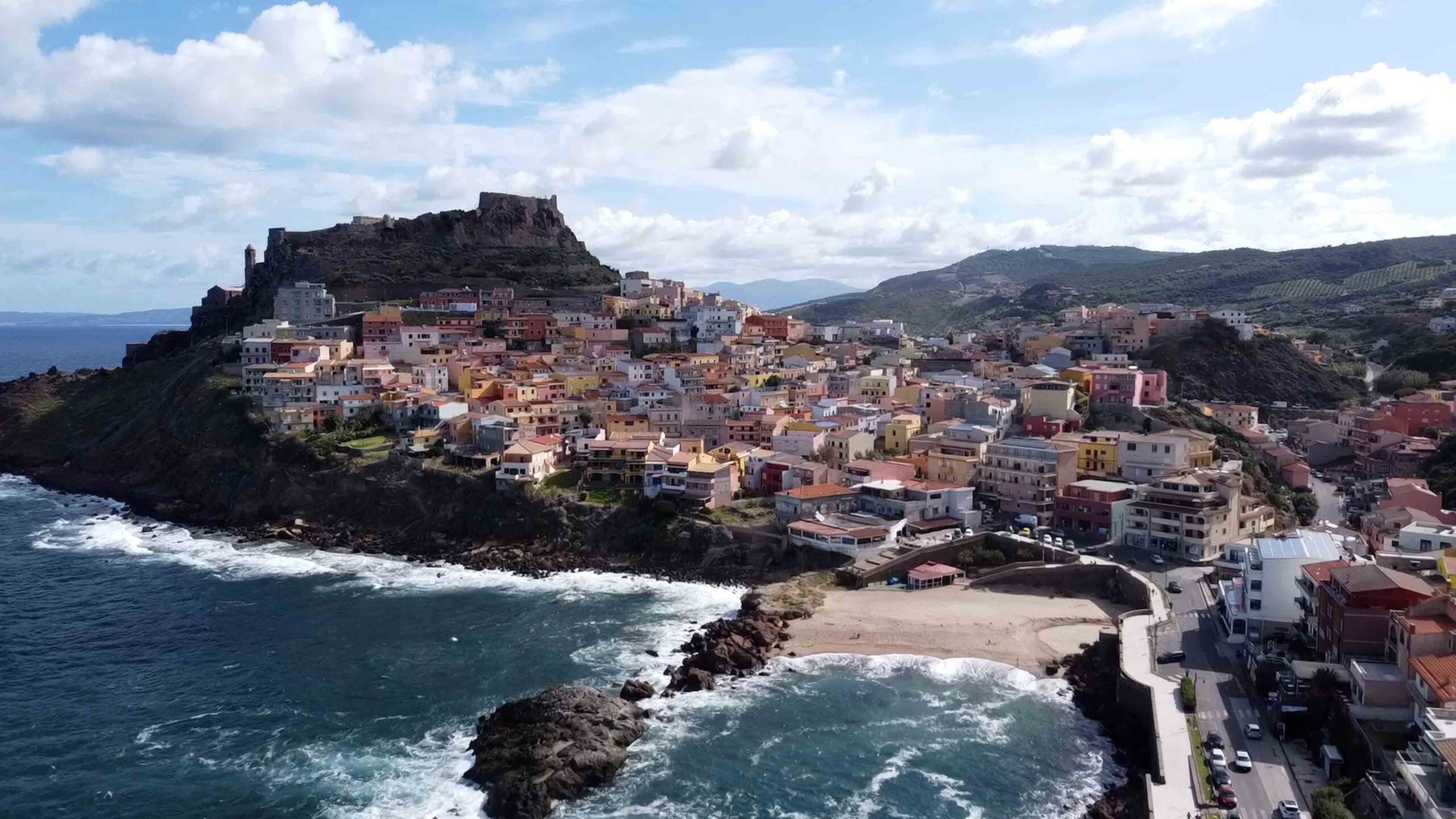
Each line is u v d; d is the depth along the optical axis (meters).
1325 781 80.94
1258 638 108.44
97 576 159.50
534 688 112.25
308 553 174.75
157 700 110.81
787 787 90.25
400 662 120.69
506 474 176.38
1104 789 89.12
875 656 119.44
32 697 111.69
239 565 166.50
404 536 178.12
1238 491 151.50
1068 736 99.56
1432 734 71.75
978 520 163.50
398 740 100.25
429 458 189.12
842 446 186.12
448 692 111.62
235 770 94.69
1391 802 71.06
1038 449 164.12
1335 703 85.94
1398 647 86.81
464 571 162.88
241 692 112.44
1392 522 137.00
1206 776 82.56
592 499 173.88
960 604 134.25
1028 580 140.62
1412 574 99.62
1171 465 166.75
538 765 90.19
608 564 162.62
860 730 101.31
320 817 86.00
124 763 96.19
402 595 149.12
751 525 162.38
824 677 114.38
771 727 102.00
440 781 92.00
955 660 117.56
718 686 112.44
